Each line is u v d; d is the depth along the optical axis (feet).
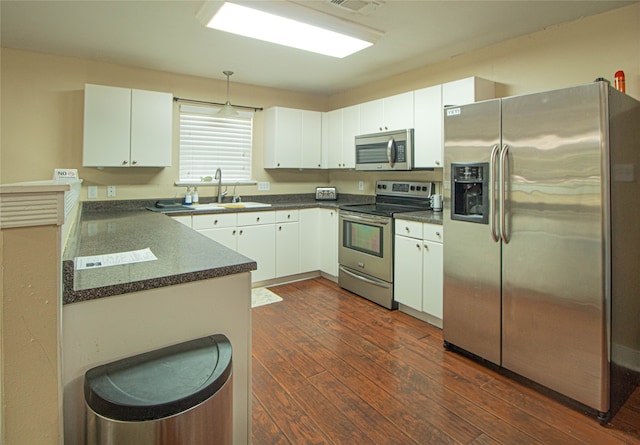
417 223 9.70
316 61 11.27
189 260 4.78
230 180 13.84
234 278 4.50
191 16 8.16
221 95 13.41
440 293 9.16
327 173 16.10
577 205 5.90
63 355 3.49
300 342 8.62
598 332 5.78
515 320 6.86
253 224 12.39
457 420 5.87
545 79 8.83
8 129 10.05
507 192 6.80
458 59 10.73
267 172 14.70
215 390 3.36
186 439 3.12
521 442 5.38
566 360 6.17
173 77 12.44
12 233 2.74
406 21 8.40
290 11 7.59
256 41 9.61
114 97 10.72
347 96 14.98
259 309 10.71
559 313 6.22
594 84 5.63
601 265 5.69
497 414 6.02
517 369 6.89
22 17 8.19
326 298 11.66
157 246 5.81
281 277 13.17
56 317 2.93
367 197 14.20
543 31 8.83
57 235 2.90
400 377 7.12
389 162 11.43
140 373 3.45
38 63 10.34
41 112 10.43
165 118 11.50
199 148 13.20
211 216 11.58
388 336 8.93
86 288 3.57
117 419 2.94
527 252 6.60
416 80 12.06
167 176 12.64
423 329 9.32
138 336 3.89
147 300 3.92
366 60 11.10
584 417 5.94
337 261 12.97
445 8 7.77
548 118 6.18
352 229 12.00
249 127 14.17
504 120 6.79
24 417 2.88
